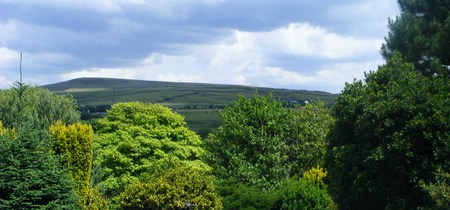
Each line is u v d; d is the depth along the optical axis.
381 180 15.89
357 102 17.16
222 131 27.58
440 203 13.11
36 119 24.17
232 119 27.22
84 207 18.17
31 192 14.92
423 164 15.04
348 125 17.66
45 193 15.29
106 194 23.45
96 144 23.70
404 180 15.70
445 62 22.22
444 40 20.94
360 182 16.56
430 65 21.58
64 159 18.16
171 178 20.77
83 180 18.66
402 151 15.25
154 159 24.17
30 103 27.17
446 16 22.61
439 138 14.75
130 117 25.38
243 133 26.58
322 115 27.31
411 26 22.72
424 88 16.05
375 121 15.93
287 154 26.73
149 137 24.58
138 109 25.61
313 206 20.55
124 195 20.77
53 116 27.38
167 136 25.27
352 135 17.61
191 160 25.91
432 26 22.27
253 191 21.78
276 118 27.16
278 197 21.12
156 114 25.64
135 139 24.20
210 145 27.83
